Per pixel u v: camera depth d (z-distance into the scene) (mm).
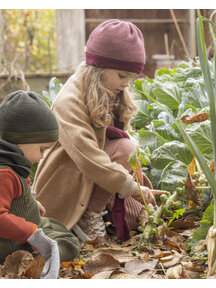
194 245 1848
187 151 2268
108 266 1744
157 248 1916
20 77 4691
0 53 6004
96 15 6977
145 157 2236
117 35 2051
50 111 1792
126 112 2328
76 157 2012
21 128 1731
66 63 6344
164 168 2221
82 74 2143
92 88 2080
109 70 2102
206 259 1762
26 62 6367
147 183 2281
